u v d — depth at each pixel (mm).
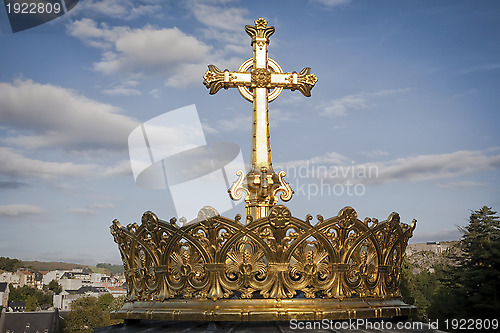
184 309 4133
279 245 4145
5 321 46156
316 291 4207
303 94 5410
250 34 5422
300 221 4184
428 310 14203
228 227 4164
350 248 4340
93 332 4840
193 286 4184
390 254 4719
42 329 46938
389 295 4656
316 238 4227
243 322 4160
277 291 4109
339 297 4230
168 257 4312
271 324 4145
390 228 4684
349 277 4324
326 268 4262
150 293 4426
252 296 4156
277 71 5473
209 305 4090
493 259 13758
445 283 14586
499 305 13188
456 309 13633
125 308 4691
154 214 4344
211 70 5309
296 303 4090
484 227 14609
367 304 4348
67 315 54344
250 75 5297
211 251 4160
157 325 4566
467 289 13555
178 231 4246
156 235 4348
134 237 4582
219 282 4137
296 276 4176
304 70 5379
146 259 4465
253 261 4141
